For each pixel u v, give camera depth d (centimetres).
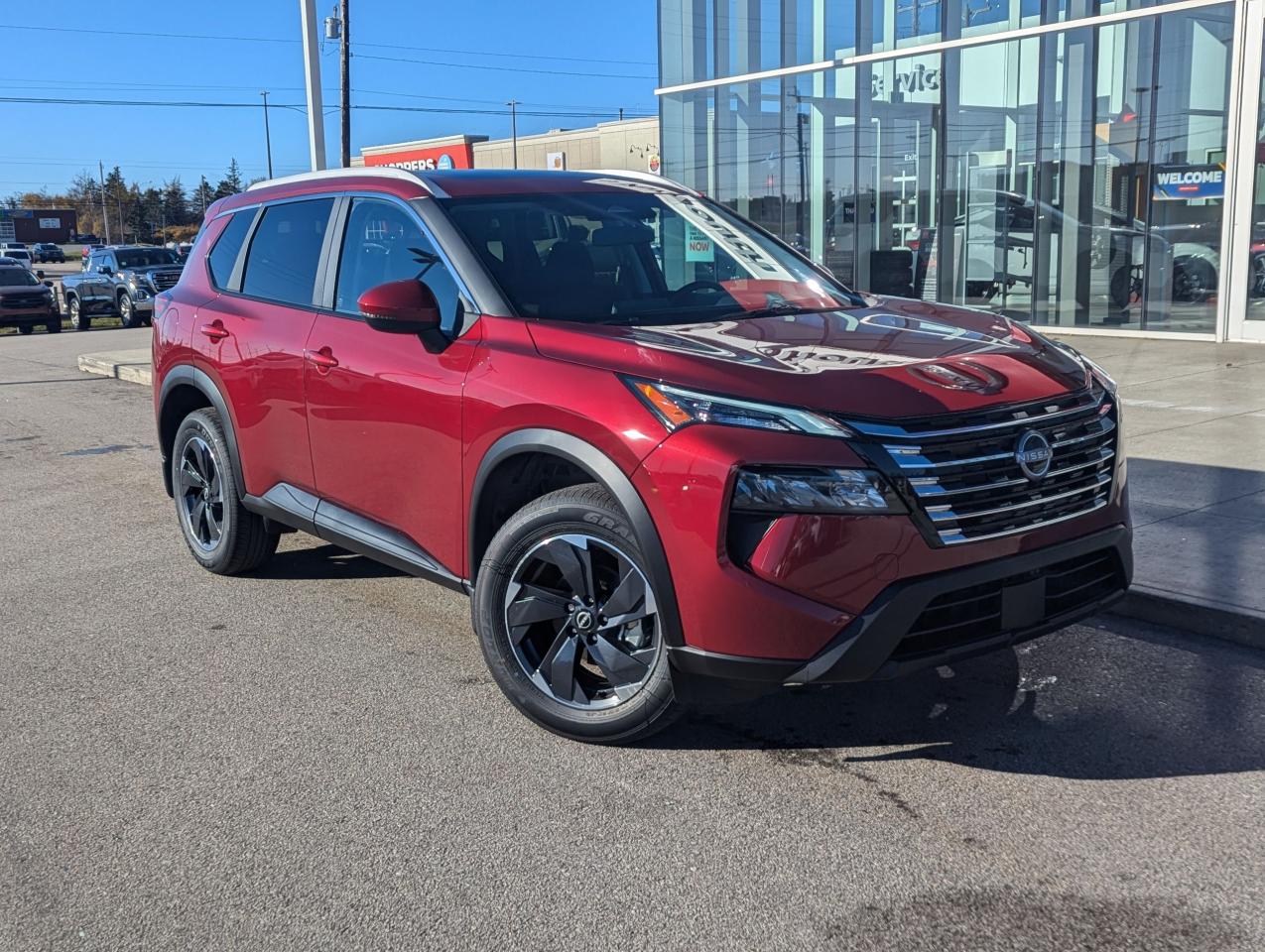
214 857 314
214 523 569
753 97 1744
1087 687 407
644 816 329
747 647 317
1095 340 1342
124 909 290
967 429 317
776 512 309
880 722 386
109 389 1396
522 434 364
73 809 342
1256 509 574
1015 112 1428
